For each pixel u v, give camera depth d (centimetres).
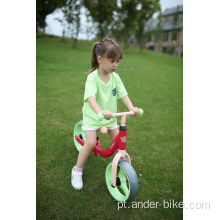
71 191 199
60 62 718
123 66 800
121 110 400
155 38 1706
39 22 947
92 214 176
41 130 299
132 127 341
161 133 331
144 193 205
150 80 662
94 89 187
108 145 277
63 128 310
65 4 934
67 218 172
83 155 201
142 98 485
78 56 843
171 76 761
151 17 1309
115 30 1232
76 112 367
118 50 174
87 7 1015
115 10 1184
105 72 192
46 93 439
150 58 1177
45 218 171
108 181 201
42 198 189
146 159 260
